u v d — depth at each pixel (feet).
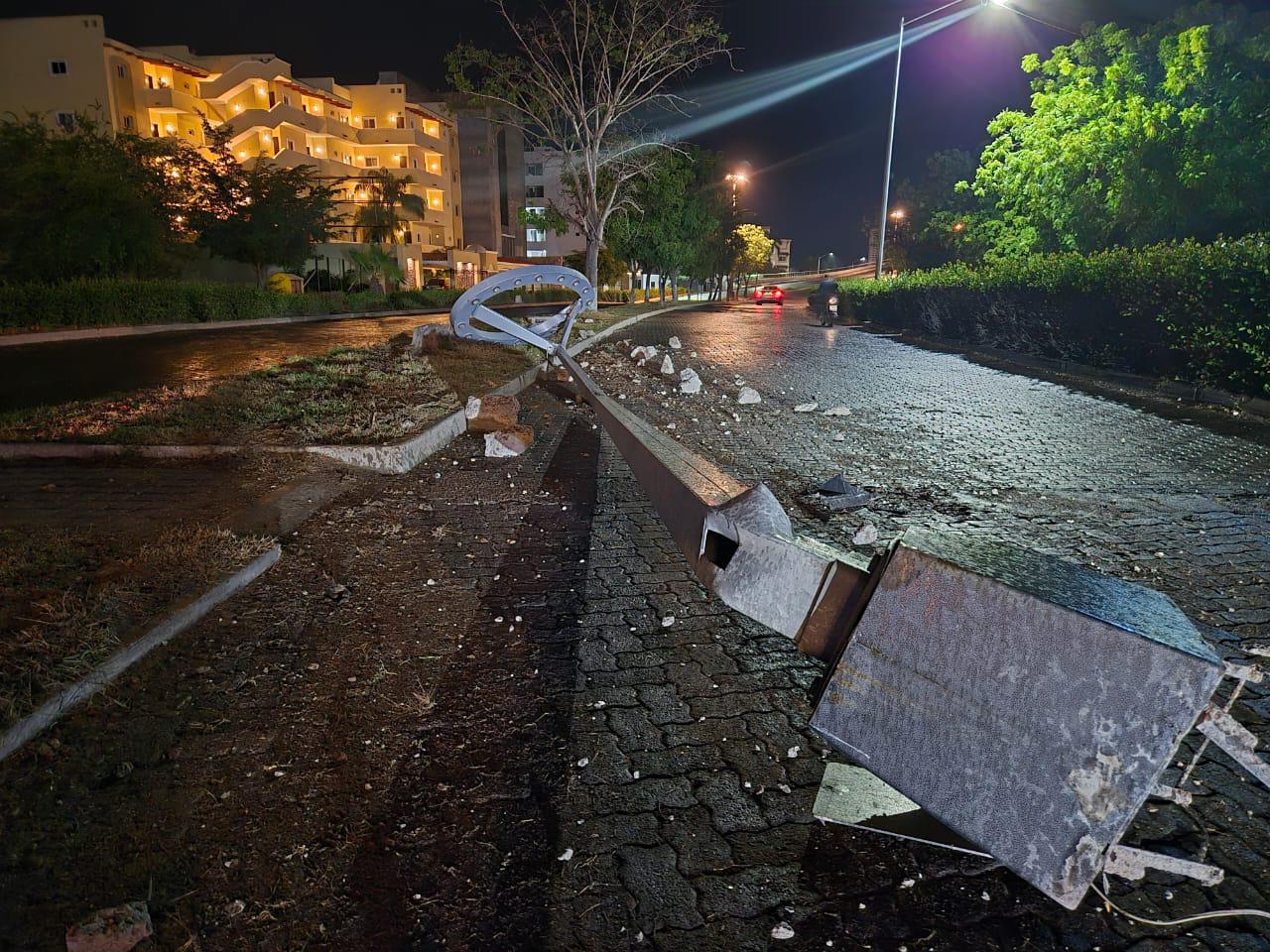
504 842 7.42
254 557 13.51
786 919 6.53
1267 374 32.60
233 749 8.74
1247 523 18.02
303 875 6.98
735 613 12.66
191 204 103.50
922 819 7.27
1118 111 55.42
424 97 224.74
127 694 9.65
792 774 8.50
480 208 248.11
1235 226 47.52
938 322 67.97
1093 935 6.37
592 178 90.68
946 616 5.33
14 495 17.48
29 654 9.64
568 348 49.32
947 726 5.31
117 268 74.84
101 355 42.57
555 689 10.20
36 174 70.33
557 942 6.30
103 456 20.74
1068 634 4.83
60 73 143.13
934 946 6.26
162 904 6.60
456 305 35.76
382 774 8.40
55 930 6.30
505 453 23.15
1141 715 4.61
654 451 12.76
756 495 7.72
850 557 7.41
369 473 20.66
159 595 11.68
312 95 182.91
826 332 75.92
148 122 155.74
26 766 8.24
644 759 8.75
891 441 26.91
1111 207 55.01
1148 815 7.90
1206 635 12.14
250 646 11.07
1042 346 51.52
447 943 6.29
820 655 6.44
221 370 35.70
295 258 113.91
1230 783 8.48
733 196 179.52
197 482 18.89
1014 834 5.04
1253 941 6.33
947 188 105.09
